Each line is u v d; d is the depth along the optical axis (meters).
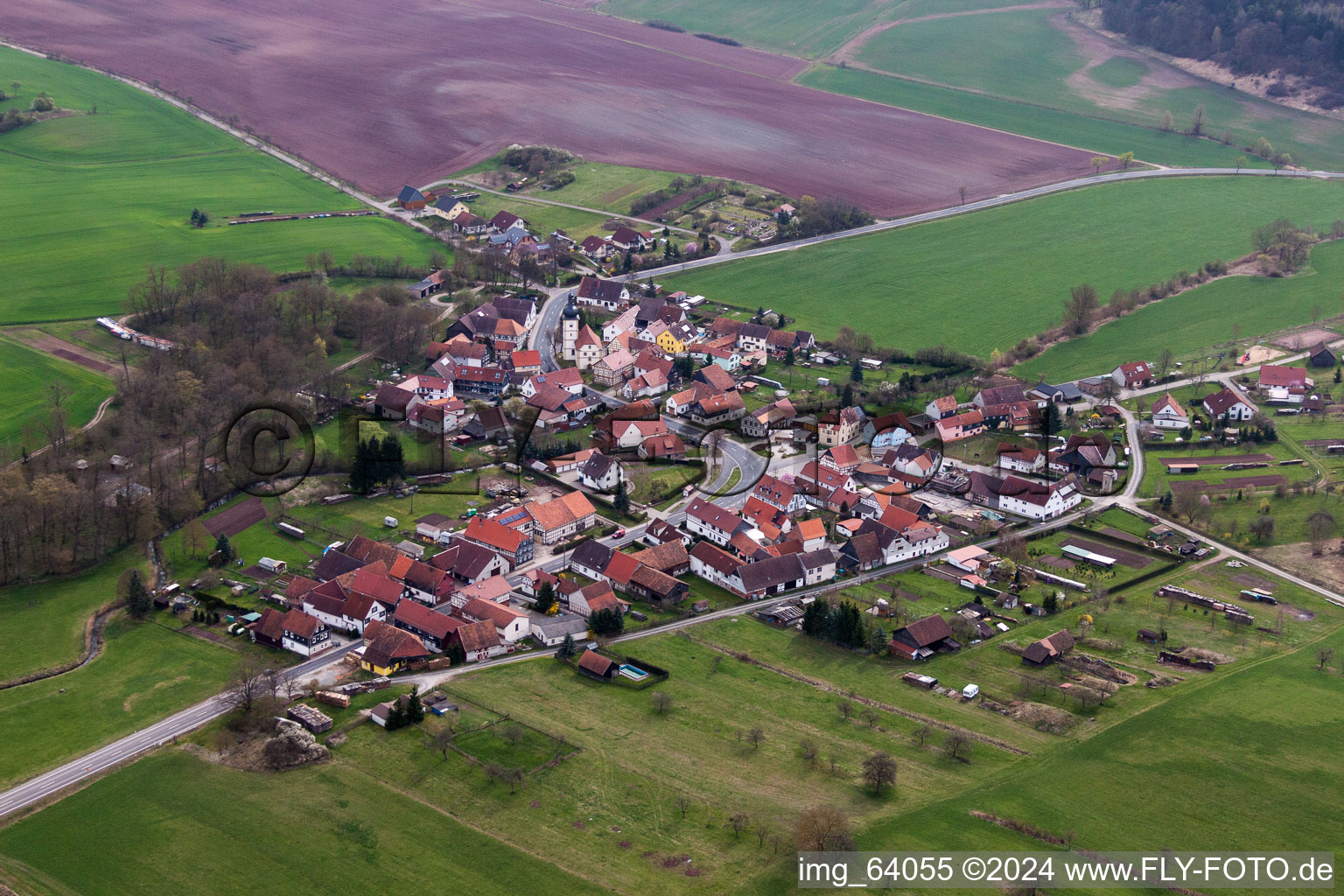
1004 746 171.12
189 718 179.50
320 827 153.50
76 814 157.62
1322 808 155.50
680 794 159.25
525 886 142.62
